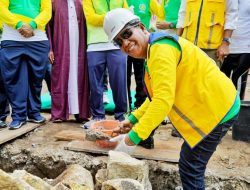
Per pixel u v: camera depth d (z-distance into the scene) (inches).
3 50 149.5
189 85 85.3
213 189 113.2
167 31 163.3
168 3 163.2
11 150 136.9
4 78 150.7
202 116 85.1
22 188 84.0
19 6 147.5
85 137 138.2
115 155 109.1
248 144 144.1
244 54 157.0
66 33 163.8
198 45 142.9
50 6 156.0
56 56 166.6
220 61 144.8
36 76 157.3
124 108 162.1
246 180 114.0
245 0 155.5
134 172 105.6
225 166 123.3
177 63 84.4
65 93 168.9
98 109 164.2
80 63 167.3
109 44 154.3
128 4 162.2
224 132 87.0
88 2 154.5
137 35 85.3
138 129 82.4
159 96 80.0
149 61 82.9
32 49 152.0
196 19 142.1
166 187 118.3
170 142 138.7
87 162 124.4
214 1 139.3
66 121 175.9
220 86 85.4
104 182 99.9
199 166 88.9
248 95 251.0
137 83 157.1
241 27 155.2
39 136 151.6
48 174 129.2
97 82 160.4
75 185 100.5
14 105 153.6
